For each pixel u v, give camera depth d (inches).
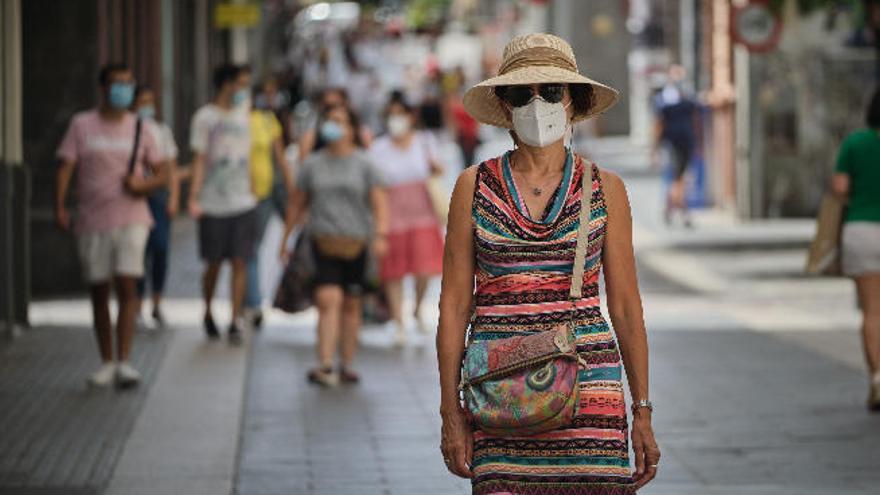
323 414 806.5
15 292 1083.9
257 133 1066.7
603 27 3353.8
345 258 887.7
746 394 861.2
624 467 399.5
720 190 2033.7
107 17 1461.6
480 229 403.5
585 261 402.9
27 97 1291.8
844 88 1865.2
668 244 1683.1
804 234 1753.2
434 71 3203.7
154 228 1085.8
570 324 400.2
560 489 397.7
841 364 964.6
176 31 2185.0
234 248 1035.3
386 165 1052.5
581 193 403.9
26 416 790.5
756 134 1876.2
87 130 851.4
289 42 5211.6
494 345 396.2
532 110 398.6
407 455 708.7
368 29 6077.8
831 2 1472.7
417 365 965.2
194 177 1043.3
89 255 854.5
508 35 4798.2
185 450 711.1
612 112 3412.9
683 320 1167.6
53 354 985.5
